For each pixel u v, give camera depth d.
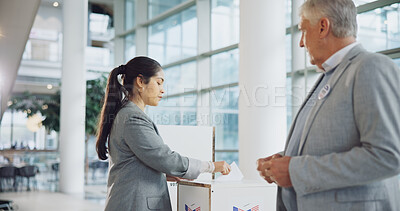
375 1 4.89
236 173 2.27
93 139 13.72
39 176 13.52
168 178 2.28
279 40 4.43
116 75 2.10
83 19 11.41
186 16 9.71
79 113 11.39
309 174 1.36
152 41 11.00
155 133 1.99
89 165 12.96
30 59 19.41
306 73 5.57
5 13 6.32
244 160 4.46
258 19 4.41
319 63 1.56
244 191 2.05
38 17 19.25
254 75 4.40
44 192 11.23
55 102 17.58
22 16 6.44
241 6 4.56
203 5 9.13
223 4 8.77
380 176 1.26
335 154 1.34
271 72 4.39
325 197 1.39
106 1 12.28
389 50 4.77
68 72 11.31
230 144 8.56
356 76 1.36
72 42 11.32
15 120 24.03
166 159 1.91
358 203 1.35
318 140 1.43
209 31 9.15
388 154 1.24
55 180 13.66
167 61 10.34
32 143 23.86
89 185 12.73
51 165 13.67
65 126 11.29
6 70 8.95
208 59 9.20
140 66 2.08
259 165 1.63
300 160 1.39
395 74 1.33
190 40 9.58
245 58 4.47
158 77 2.12
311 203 1.42
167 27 10.38
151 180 1.98
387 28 4.80
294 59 5.98
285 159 1.44
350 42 1.48
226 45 8.70
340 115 1.39
